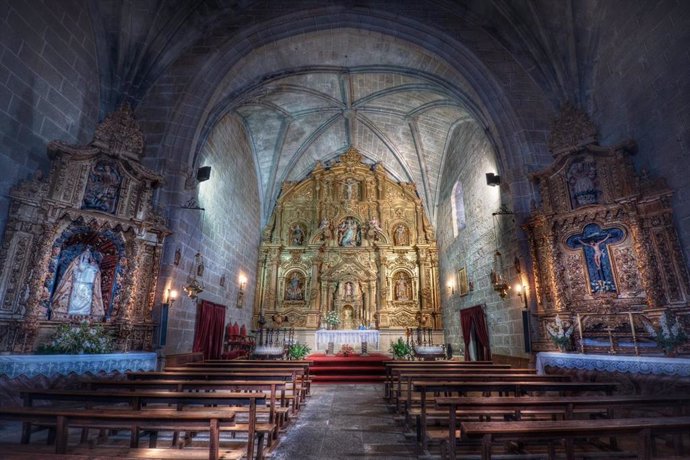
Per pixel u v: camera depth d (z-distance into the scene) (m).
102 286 9.09
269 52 13.10
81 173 8.67
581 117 10.05
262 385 5.73
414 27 12.39
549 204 9.90
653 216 8.12
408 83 15.45
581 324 8.84
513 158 11.03
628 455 4.83
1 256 7.24
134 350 9.25
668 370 6.75
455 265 16.95
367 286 19.81
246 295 18.06
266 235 20.73
